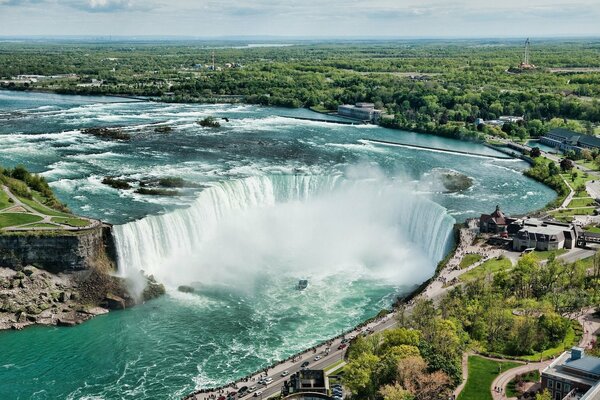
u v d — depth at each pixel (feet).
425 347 531.50
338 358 579.48
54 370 581.53
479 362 547.90
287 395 514.27
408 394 469.98
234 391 534.78
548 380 481.46
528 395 495.82
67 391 552.00
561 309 647.56
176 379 570.05
